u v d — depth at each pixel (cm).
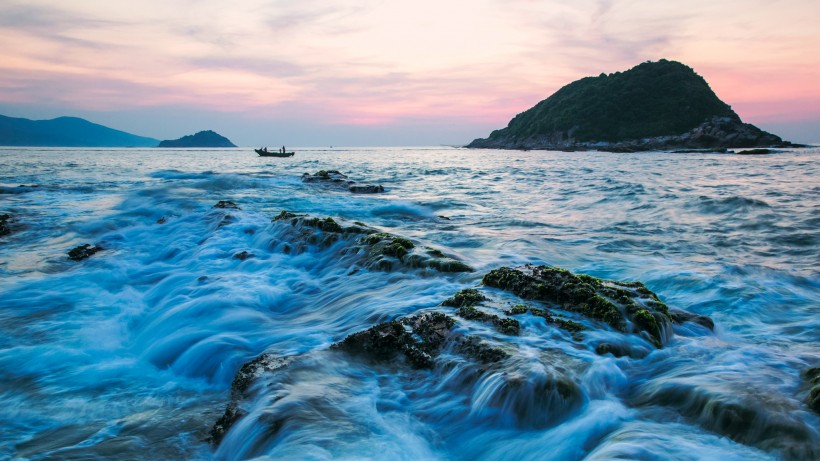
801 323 612
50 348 560
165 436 377
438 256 779
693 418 353
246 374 427
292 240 1002
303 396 383
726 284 765
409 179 3353
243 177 3109
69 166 4734
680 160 6059
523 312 513
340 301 684
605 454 304
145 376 502
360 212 1742
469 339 456
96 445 362
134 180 2928
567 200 2003
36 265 969
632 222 1448
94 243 1191
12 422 401
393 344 476
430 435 361
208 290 734
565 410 364
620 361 440
